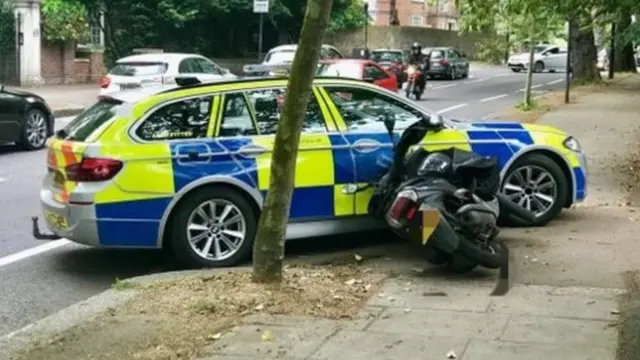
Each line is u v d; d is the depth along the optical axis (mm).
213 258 7797
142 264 8273
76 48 32281
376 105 8438
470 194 7141
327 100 8203
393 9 61281
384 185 7918
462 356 5234
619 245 8125
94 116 7992
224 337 5660
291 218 7941
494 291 6602
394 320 5941
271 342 5551
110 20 35781
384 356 5273
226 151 7770
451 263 7195
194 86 7945
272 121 8039
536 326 5754
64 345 5680
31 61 29672
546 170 8977
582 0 13688
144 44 37656
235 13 41219
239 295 6379
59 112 22953
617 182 12289
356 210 8164
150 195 7539
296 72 6199
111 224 7492
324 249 8508
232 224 7852
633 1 13172
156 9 37219
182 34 39875
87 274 7949
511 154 8828
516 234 8609
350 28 52156
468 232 7020
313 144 7988
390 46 54125
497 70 52406
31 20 29469
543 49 50469
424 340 5535
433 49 43156
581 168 9180
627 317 5891
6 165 14367
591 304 6227
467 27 16000
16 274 7941
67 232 7668
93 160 7473
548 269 7273
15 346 5727
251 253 7938
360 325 5852
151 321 6035
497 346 5395
